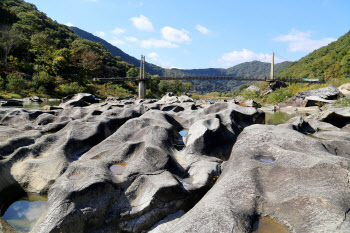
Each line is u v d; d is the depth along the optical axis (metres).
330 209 3.64
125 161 6.93
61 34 99.38
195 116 12.66
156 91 101.44
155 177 5.83
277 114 26.12
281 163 5.15
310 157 4.95
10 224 5.30
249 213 4.03
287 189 4.41
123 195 5.35
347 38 103.81
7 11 75.25
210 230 3.57
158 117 11.36
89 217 4.68
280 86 68.19
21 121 12.83
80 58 76.81
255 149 6.16
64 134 8.91
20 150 7.40
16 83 38.56
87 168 5.66
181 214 5.47
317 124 12.17
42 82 44.56
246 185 4.62
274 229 3.84
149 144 7.09
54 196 4.80
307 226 3.58
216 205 4.06
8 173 6.57
